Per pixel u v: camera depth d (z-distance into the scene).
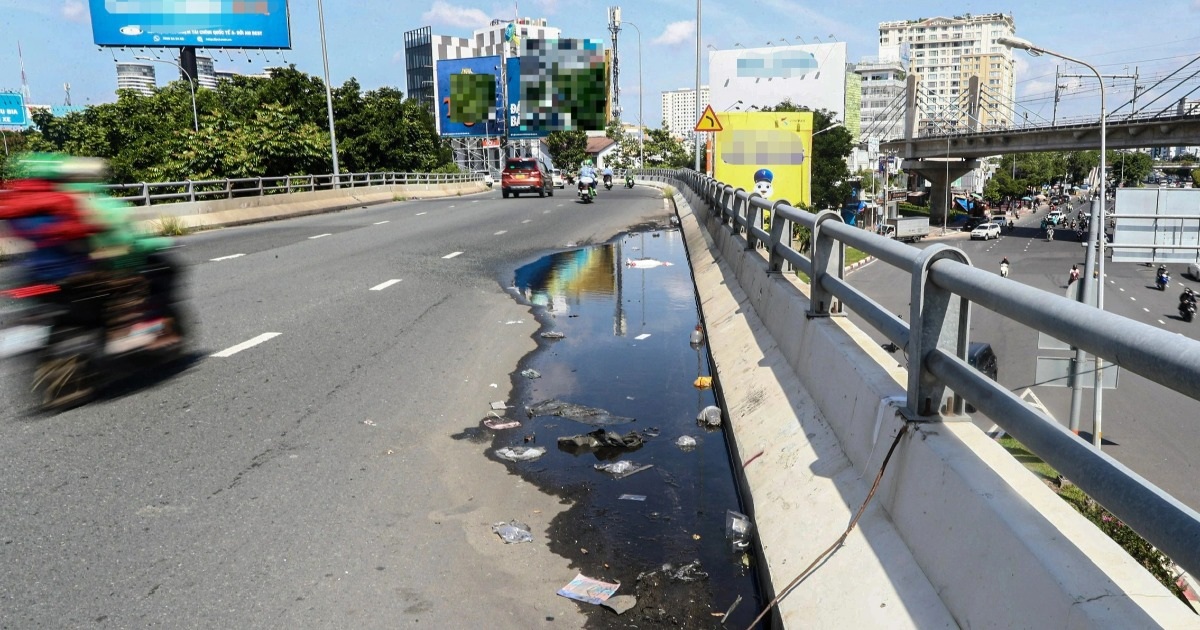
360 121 55.97
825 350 4.74
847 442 3.93
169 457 5.11
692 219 21.25
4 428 5.55
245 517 4.29
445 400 6.60
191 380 6.82
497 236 20.28
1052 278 53.75
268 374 7.09
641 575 3.83
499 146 92.94
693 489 4.95
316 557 3.89
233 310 9.94
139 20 45.75
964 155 88.50
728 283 10.35
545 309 10.94
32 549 3.88
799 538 3.57
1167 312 43.50
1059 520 2.29
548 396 6.94
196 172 36.75
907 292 46.34
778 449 4.62
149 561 3.79
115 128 48.19
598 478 5.10
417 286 12.23
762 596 3.64
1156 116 56.41
